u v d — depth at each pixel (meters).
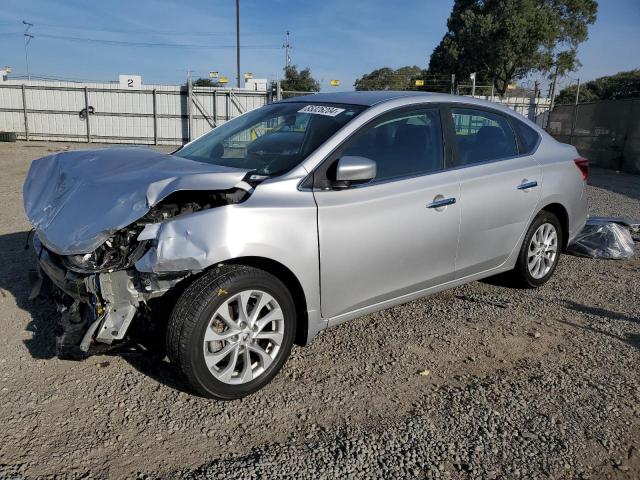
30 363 3.44
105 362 3.49
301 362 3.61
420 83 31.47
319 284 3.35
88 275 2.89
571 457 2.74
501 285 5.14
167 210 3.12
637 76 46.06
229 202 3.10
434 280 4.00
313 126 3.74
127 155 3.98
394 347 3.85
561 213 5.06
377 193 3.55
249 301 3.16
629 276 5.61
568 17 44.25
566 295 4.98
